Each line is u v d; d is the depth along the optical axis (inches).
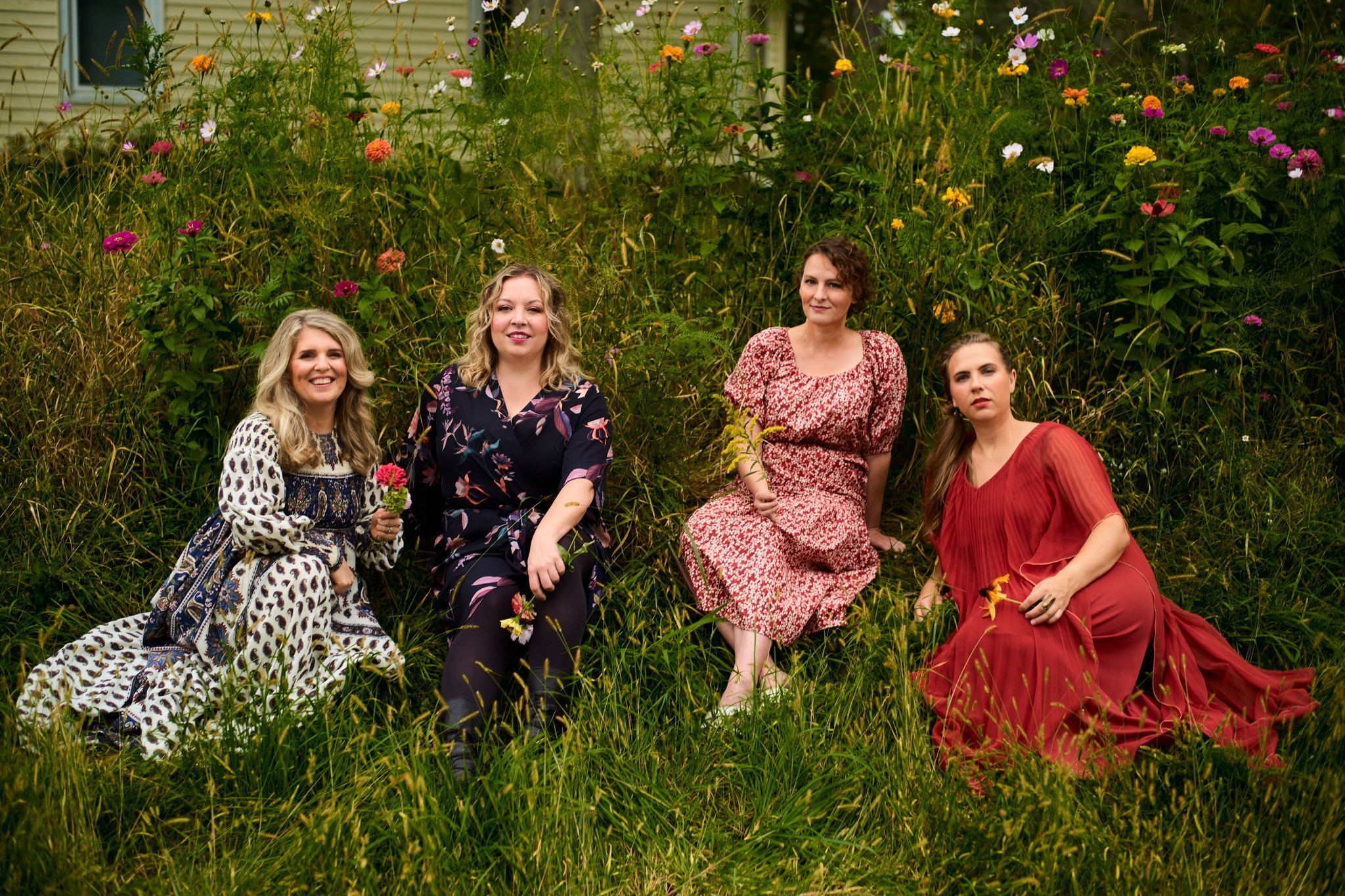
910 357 145.1
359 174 149.5
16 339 137.3
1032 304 146.7
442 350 136.7
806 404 128.3
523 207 151.4
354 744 97.3
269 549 107.0
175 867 84.0
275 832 90.2
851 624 119.1
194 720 100.7
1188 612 114.9
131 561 124.5
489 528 116.8
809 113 168.1
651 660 112.3
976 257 141.5
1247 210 154.4
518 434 116.5
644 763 100.7
